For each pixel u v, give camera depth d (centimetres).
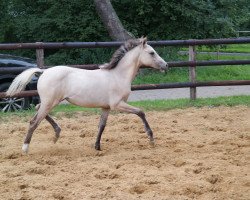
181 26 2428
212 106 1309
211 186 669
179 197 629
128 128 1057
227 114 1195
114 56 869
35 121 834
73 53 2361
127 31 2298
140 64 890
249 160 800
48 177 718
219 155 827
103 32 2409
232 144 912
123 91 864
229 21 2459
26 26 2456
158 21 2431
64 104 1436
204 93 1683
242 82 1378
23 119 1155
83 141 948
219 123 1101
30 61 1314
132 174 721
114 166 773
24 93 1207
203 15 2409
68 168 761
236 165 777
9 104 1260
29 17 2489
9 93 838
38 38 2459
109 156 831
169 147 898
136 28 2444
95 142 895
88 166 767
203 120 1137
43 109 830
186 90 1806
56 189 660
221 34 2455
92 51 2319
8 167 766
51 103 831
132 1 2391
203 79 2077
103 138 962
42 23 2409
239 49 3897
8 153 848
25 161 806
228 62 1379
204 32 2436
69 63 2320
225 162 786
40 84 833
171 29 2409
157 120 1133
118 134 1002
